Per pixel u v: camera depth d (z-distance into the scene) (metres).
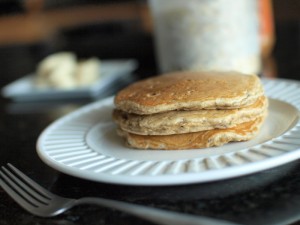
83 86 0.59
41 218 0.23
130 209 0.21
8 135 0.44
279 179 0.24
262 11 0.61
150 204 0.23
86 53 0.96
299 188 0.23
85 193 0.26
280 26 0.90
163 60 0.55
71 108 0.53
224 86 0.31
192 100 0.29
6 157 0.36
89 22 1.62
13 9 1.70
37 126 0.46
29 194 0.26
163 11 0.52
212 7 0.49
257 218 0.21
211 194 0.23
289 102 0.36
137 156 0.29
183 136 0.29
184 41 0.51
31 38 1.69
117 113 0.34
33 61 0.96
